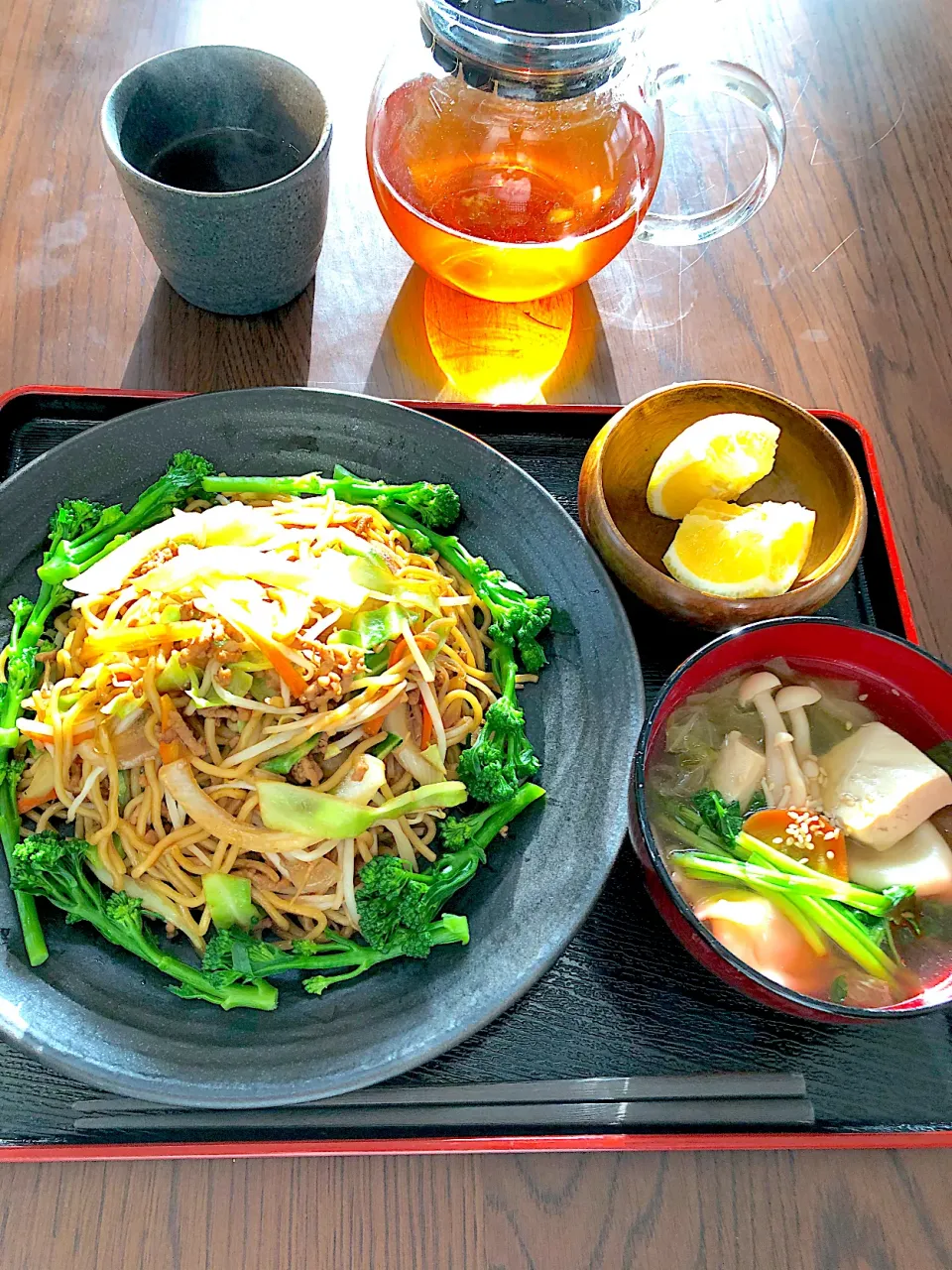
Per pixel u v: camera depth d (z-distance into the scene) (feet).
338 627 1.14
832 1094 1.04
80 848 1.06
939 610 1.38
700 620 1.16
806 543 1.18
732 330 1.55
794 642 1.11
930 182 1.71
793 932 1.03
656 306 1.56
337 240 1.55
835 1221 1.02
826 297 1.59
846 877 1.06
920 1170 1.04
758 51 1.81
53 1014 0.95
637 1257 0.99
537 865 1.06
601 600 1.16
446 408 1.37
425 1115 1.00
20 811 1.09
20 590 1.16
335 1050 0.94
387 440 1.25
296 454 1.26
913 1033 1.07
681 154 1.68
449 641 1.24
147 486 1.22
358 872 1.13
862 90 1.79
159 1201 0.99
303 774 1.11
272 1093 0.90
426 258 1.37
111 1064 0.92
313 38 1.72
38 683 1.15
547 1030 1.04
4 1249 0.96
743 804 1.09
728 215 1.49
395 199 1.30
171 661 1.08
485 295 1.42
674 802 1.09
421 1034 0.94
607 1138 1.00
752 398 1.25
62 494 1.18
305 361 1.46
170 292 1.50
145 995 0.99
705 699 1.14
